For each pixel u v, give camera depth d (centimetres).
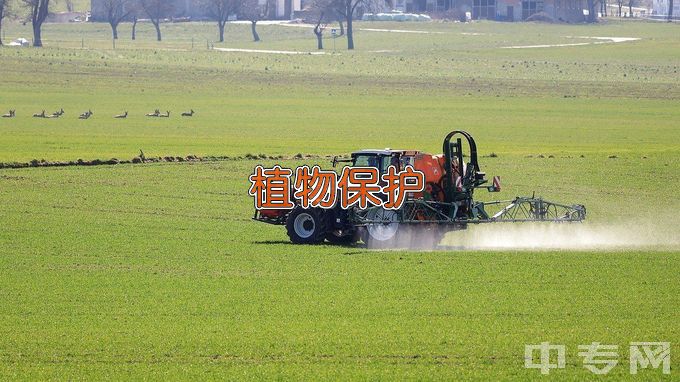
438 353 6450
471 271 8975
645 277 8725
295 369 6150
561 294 8062
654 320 7262
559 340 6725
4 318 7306
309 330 6962
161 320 7244
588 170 16938
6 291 8138
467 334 6856
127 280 8575
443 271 8981
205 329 6994
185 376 6041
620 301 7825
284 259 9575
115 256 9700
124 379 5991
